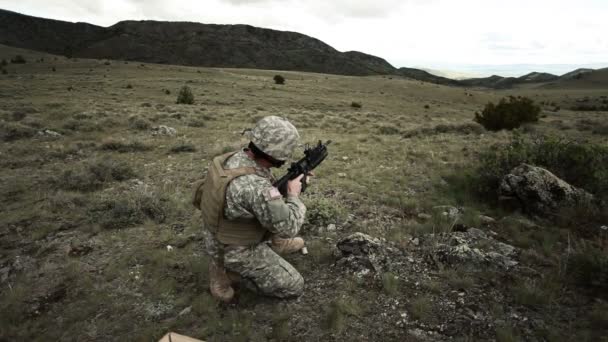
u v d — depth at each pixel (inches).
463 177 235.1
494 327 106.5
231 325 110.0
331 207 185.8
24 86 1569.9
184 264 144.3
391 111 1708.9
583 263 128.3
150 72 3026.6
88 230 173.9
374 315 113.8
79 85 1764.3
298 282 119.5
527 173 187.5
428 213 190.1
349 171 272.4
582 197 176.4
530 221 172.4
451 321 109.7
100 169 261.7
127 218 184.1
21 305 122.5
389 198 208.4
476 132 550.6
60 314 118.6
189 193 226.8
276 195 96.5
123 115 634.2
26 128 431.8
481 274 130.3
